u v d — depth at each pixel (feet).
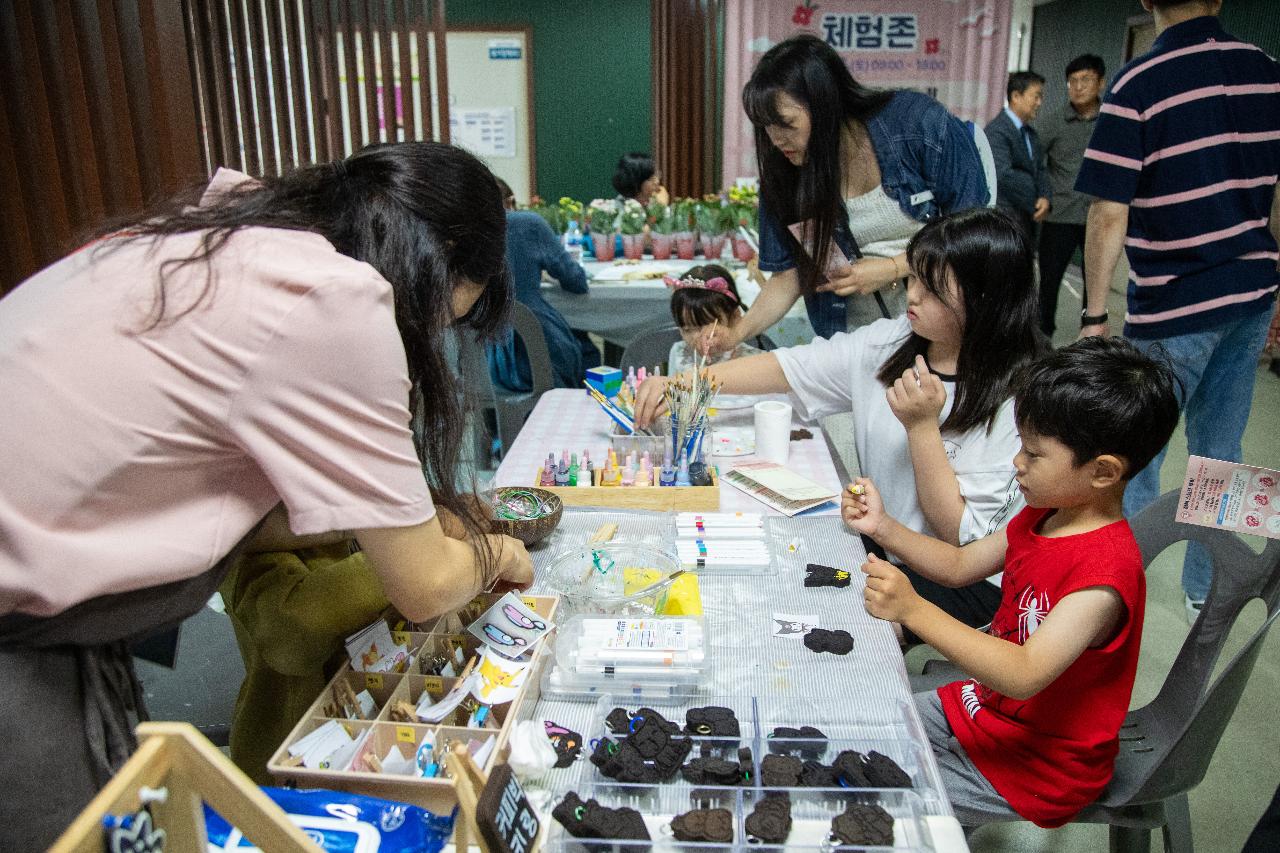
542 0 21.85
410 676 3.51
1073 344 3.86
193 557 2.77
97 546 2.64
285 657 3.62
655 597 4.12
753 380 6.52
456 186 3.03
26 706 2.70
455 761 2.67
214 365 2.60
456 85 22.54
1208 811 6.04
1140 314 8.09
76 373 2.57
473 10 21.98
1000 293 5.01
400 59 11.66
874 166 7.36
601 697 3.60
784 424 5.96
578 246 14.83
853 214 7.50
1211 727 3.91
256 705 3.92
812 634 3.97
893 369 5.70
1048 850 5.83
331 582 3.60
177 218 2.86
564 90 22.53
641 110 22.61
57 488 2.57
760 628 4.10
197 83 10.62
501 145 22.95
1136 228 7.95
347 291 2.61
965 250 4.96
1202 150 7.39
